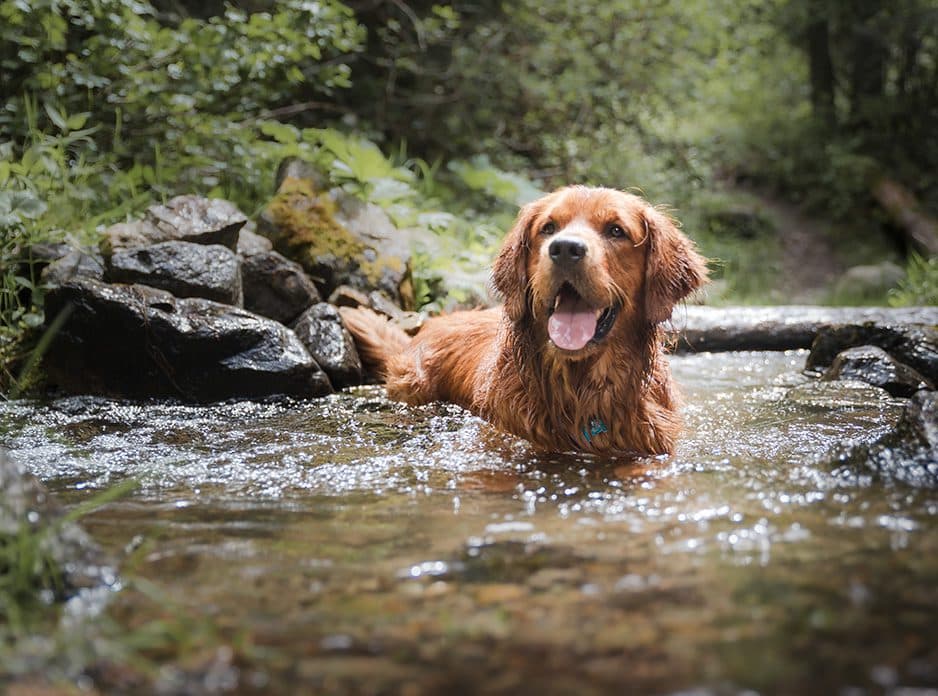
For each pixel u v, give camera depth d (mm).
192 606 2461
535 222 4738
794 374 6496
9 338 5781
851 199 16359
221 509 3377
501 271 4934
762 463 3949
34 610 2455
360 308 6738
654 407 4711
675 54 14375
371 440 4570
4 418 4969
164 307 5582
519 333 4793
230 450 4316
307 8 8719
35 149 6859
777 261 14719
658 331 4895
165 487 3688
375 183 8555
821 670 2033
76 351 5527
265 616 2385
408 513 3293
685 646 2156
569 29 13250
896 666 2043
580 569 2654
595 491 3574
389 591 2531
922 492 3369
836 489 3447
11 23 7527
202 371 5527
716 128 18094
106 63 7973
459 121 12656
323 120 12281
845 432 4562
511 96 13062
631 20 13492
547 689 1984
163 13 10523
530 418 4719
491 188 11133
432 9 12039
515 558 2764
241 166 8539
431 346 5852
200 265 6070
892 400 5367
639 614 2334
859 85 18219
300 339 6109
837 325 6699
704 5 14523
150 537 3045
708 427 4832
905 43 17562
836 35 18688
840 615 2299
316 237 7156
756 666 2057
